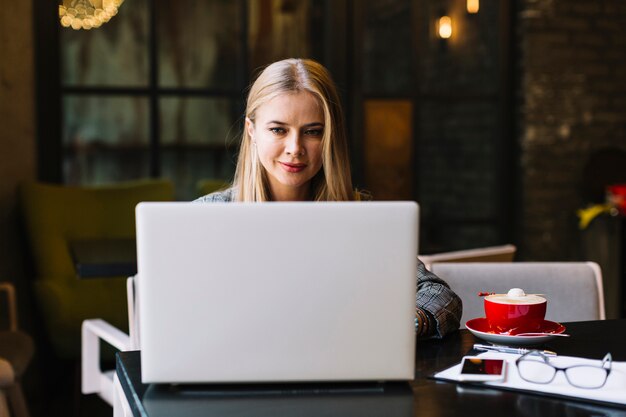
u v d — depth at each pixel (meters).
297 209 1.16
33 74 4.00
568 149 4.82
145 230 1.15
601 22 4.82
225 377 1.18
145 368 1.18
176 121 4.33
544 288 2.04
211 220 1.15
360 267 1.17
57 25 4.07
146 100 4.27
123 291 3.82
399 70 4.61
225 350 1.18
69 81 4.13
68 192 3.87
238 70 4.39
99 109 4.20
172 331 1.17
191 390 1.21
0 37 3.79
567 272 2.06
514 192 4.84
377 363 1.19
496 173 4.81
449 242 4.77
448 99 4.70
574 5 4.78
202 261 1.16
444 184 4.74
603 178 4.78
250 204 1.15
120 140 4.25
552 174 4.80
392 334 1.19
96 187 3.96
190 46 4.32
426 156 4.69
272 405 1.14
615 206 4.55
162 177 4.33
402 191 4.66
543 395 1.19
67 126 4.15
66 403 3.92
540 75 4.74
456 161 4.75
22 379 3.98
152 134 4.29
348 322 1.18
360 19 4.51
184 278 1.16
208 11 4.33
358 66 4.53
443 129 4.71
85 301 3.74
